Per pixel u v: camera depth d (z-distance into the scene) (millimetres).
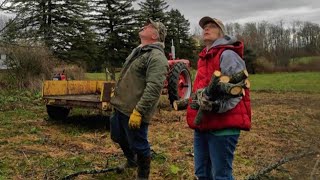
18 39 13758
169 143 5605
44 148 5168
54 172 4148
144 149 3717
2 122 7031
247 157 4980
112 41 40875
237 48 2693
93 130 6418
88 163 4504
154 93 3455
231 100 2592
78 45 30234
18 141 5531
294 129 6723
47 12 28172
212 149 2764
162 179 4055
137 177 3801
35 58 12812
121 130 3875
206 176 2969
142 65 3570
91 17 41531
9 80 12086
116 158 4734
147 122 3609
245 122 2676
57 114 7254
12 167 4277
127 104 3637
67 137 5863
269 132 6582
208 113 2697
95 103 6074
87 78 15797
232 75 2574
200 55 2895
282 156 4871
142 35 3625
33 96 10930
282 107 10234
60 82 7301
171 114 8250
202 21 2826
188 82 9086
